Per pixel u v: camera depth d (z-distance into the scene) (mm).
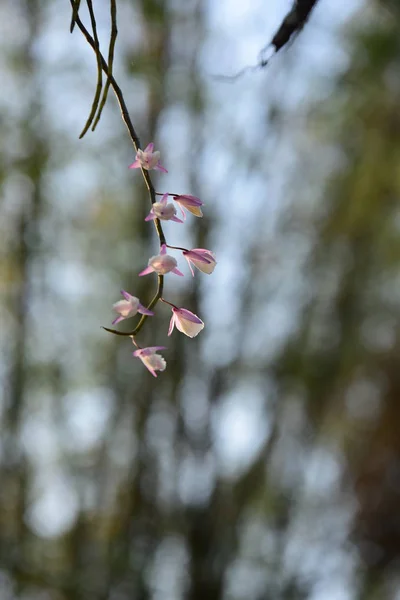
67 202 6398
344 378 6668
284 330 6574
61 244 6426
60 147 6238
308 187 6668
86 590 5941
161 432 6191
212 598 6039
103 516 6262
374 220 6617
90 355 6406
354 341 6594
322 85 6242
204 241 6238
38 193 6250
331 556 6531
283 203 6594
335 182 6676
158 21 5844
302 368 6484
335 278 6676
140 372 6203
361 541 6629
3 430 6125
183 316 1609
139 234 6297
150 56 6004
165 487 6199
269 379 6438
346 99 6285
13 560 5867
